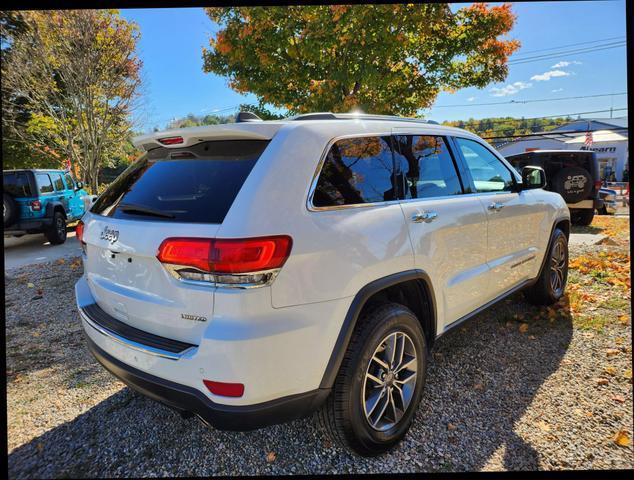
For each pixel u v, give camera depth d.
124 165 26.69
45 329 4.11
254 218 1.75
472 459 2.19
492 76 8.45
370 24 6.36
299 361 1.84
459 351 3.35
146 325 2.02
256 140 2.01
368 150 2.35
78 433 2.48
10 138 15.66
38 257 8.29
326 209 2.00
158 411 2.68
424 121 2.98
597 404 2.58
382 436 2.19
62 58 12.99
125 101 15.02
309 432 2.45
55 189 10.28
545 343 3.41
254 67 7.60
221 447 2.34
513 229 3.40
